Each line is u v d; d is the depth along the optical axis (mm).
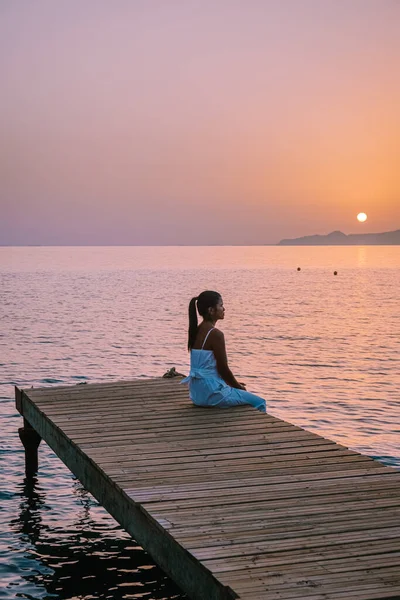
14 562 7691
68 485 10367
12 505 9516
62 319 38656
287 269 131750
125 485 6121
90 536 8477
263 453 7074
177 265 152375
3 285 73812
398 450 12492
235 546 4785
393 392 18391
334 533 5004
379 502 5633
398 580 4258
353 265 159500
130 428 8148
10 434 13250
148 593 6992
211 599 4379
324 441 7492
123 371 21562
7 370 21500
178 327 34719
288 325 36969
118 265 149750
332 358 25016
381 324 37875
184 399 9750
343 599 4016
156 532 5289
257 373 21594
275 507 5547
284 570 4406
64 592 6977
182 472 6488
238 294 63062
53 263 162625
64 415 8875
